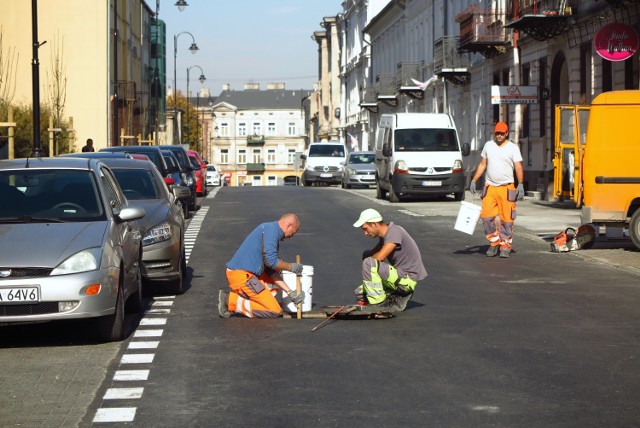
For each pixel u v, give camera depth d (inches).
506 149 798.5
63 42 2637.8
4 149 1291.8
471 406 340.8
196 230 1081.4
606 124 815.1
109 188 532.1
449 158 1562.5
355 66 4239.7
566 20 1513.3
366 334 476.4
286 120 7623.0
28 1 2618.1
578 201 844.0
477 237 964.0
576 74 1521.9
